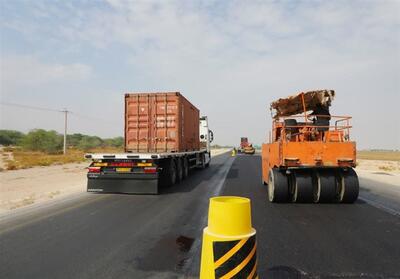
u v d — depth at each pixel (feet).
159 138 49.57
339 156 31.01
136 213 27.94
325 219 25.70
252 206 31.19
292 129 36.27
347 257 16.84
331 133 33.35
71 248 18.56
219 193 39.19
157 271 15.14
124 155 38.32
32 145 202.08
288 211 28.84
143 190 37.96
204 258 9.41
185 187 44.75
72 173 66.80
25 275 14.75
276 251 17.78
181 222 24.66
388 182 53.62
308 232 21.79
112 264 16.05
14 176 60.39
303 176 32.01
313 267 15.43
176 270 15.26
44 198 35.88
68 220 25.41
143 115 50.19
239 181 51.83
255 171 71.15
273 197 32.22
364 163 129.29
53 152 188.44
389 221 24.99
